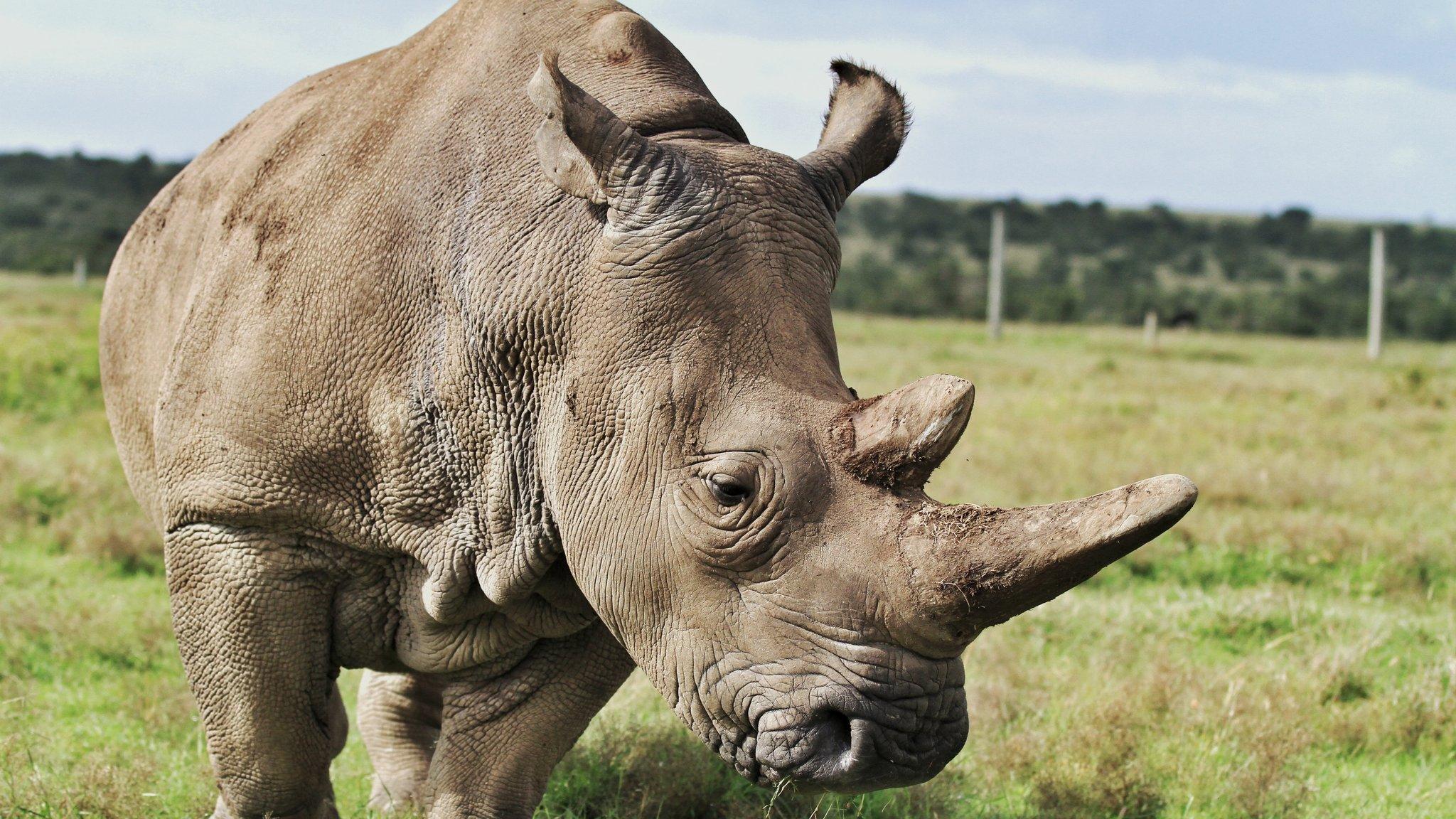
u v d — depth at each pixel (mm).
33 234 69625
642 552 3332
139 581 7992
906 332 37625
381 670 4547
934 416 2988
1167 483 2738
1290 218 102938
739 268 3350
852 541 3053
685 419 3273
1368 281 83062
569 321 3506
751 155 3588
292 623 4180
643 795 5168
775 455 3139
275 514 4090
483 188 3809
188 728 5758
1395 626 7480
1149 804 5273
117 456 10570
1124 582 8641
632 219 3385
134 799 4902
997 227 39406
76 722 5836
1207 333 55562
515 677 4316
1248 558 8945
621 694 6125
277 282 4098
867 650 3027
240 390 4078
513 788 4336
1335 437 14484
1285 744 5613
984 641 7027
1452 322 60688
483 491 3850
